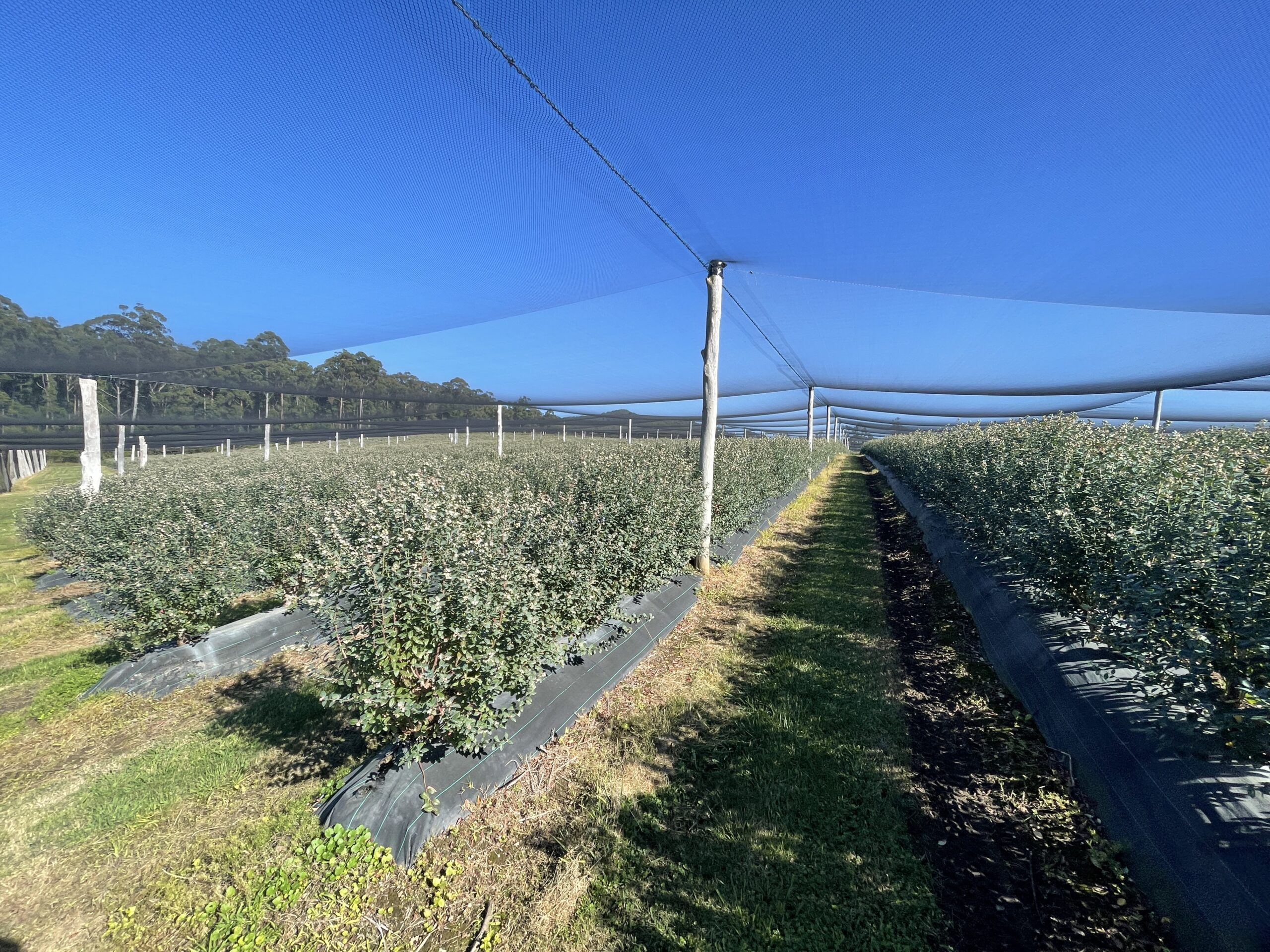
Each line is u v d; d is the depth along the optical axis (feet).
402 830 8.46
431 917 7.50
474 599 8.38
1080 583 12.25
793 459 44.57
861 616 17.70
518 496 17.17
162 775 10.61
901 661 14.85
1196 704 7.32
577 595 11.73
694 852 8.39
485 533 10.39
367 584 8.48
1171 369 26.16
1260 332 18.90
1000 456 20.40
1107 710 9.59
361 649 8.43
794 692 12.90
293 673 15.20
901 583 22.33
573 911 7.52
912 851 8.30
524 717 10.77
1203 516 8.60
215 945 7.09
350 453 57.11
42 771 11.07
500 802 9.51
